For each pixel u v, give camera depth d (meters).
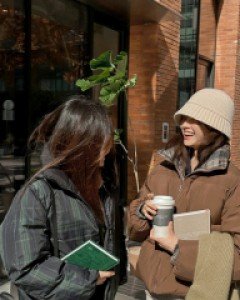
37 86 4.49
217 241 1.91
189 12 7.48
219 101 2.04
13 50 4.20
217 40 8.87
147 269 2.10
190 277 1.92
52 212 1.48
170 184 2.15
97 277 1.49
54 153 1.56
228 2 8.71
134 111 6.20
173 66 6.51
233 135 9.05
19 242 1.41
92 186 1.60
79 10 5.12
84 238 1.55
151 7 5.16
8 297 1.69
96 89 5.42
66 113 1.57
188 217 1.96
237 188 1.99
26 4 4.28
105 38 5.80
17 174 4.29
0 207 4.12
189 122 2.05
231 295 2.00
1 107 4.10
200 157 2.06
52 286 1.41
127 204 6.13
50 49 4.69
